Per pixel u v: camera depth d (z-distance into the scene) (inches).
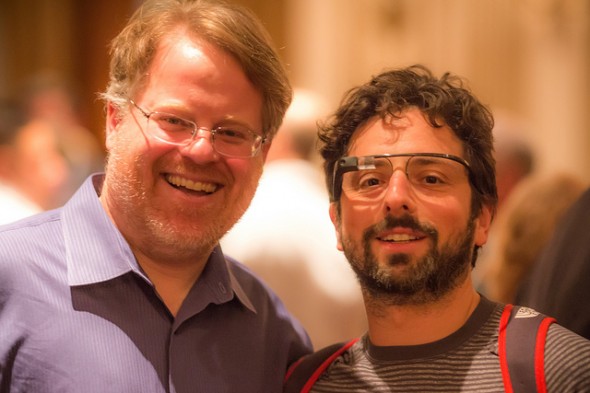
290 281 111.9
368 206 67.8
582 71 193.6
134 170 69.9
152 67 70.2
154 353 69.6
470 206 68.7
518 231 110.2
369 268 67.4
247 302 76.9
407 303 67.2
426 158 67.2
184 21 70.8
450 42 197.8
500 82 197.2
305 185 117.8
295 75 209.5
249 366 74.3
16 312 67.2
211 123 69.6
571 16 192.9
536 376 61.8
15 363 66.4
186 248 71.0
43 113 167.0
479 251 83.8
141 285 71.1
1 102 163.5
